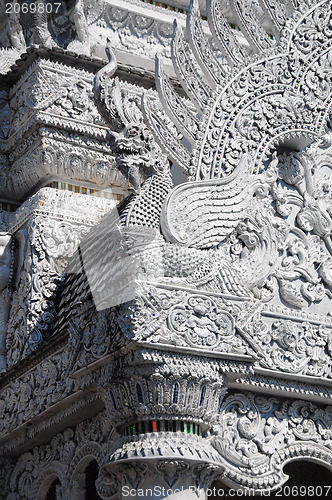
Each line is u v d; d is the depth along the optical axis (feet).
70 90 35.73
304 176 32.19
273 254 29.99
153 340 25.52
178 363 25.79
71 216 34.35
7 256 34.40
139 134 28.76
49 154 34.99
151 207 27.86
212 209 28.76
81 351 27.73
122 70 37.14
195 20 30.89
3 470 33.99
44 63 35.60
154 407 25.57
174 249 27.22
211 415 26.40
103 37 40.50
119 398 26.08
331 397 29.60
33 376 31.35
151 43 41.81
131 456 25.30
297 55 32.65
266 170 31.04
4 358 33.91
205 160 29.58
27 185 36.40
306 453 29.25
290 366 28.58
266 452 28.48
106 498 28.12
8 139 36.86
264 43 32.45
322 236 31.94
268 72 31.78
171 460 25.21
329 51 33.58
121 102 29.12
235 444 28.07
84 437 30.35
